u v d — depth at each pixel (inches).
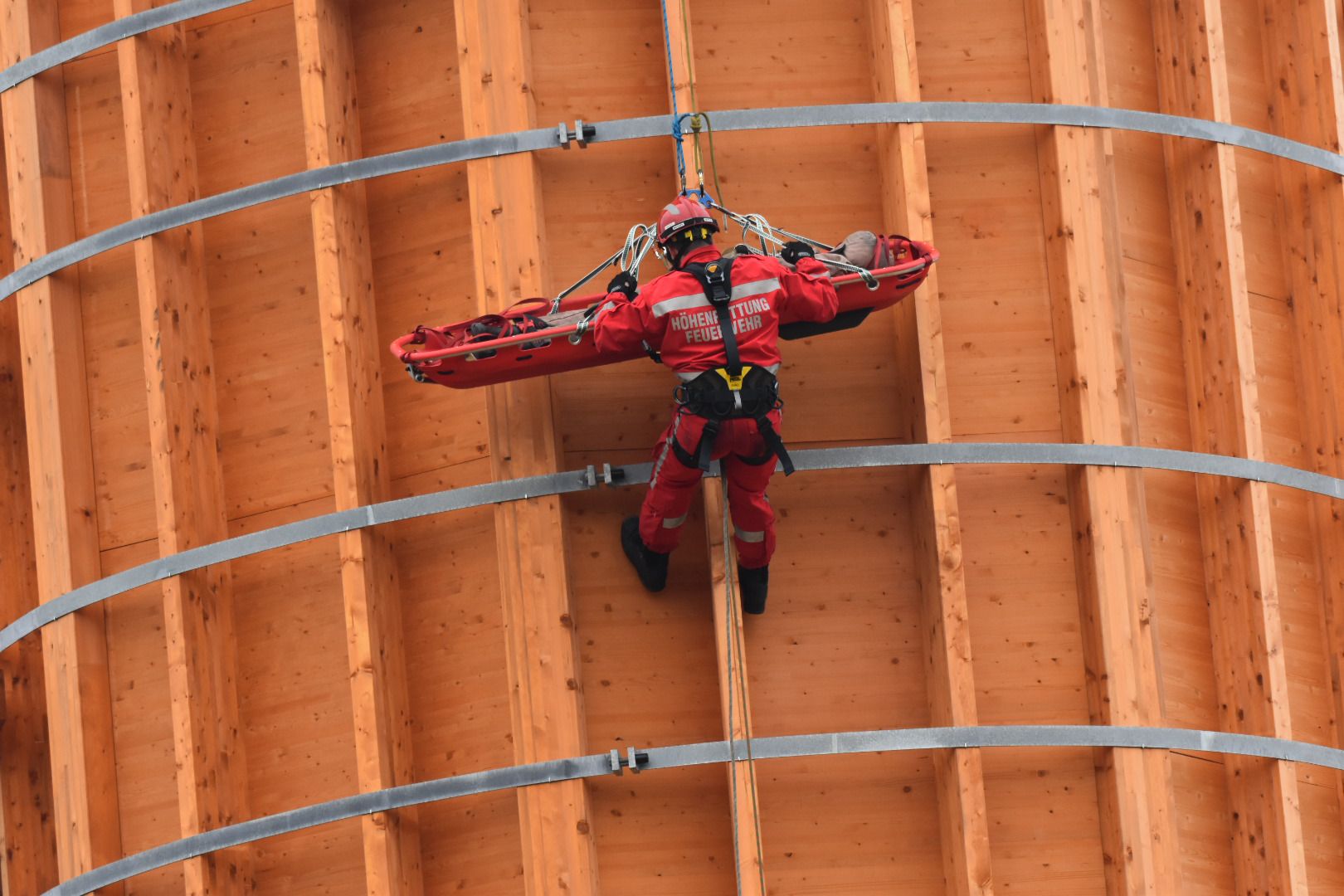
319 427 1765.5
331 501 1750.7
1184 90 1839.3
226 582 1754.4
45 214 1847.9
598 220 1717.5
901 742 1587.1
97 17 1925.4
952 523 1627.7
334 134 1737.2
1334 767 1726.1
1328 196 1900.8
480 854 1664.6
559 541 1626.5
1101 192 1728.6
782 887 1631.4
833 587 1683.1
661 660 1657.2
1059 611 1699.1
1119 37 1860.2
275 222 1806.1
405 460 1734.7
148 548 1807.3
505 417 1651.1
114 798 1770.4
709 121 1640.0
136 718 1781.5
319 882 1701.5
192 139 1838.1
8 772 1918.1
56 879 1927.9
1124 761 1622.8
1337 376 1879.9
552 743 1595.7
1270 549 1732.3
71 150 1892.2
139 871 1678.2
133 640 1793.8
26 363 1839.3
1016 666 1685.5
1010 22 1801.2
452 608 1704.0
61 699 1769.2
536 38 1749.5
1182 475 1796.3
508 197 1670.8
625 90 1749.5
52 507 1806.1
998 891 1638.8
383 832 1604.3
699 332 1427.2
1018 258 1750.7
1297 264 1918.1
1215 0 1823.3
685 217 1459.2
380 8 1813.5
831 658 1670.8
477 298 1663.4
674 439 1465.3
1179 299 1823.3
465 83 1696.6
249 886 1707.7
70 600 1769.2
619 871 1621.6
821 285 1465.3
